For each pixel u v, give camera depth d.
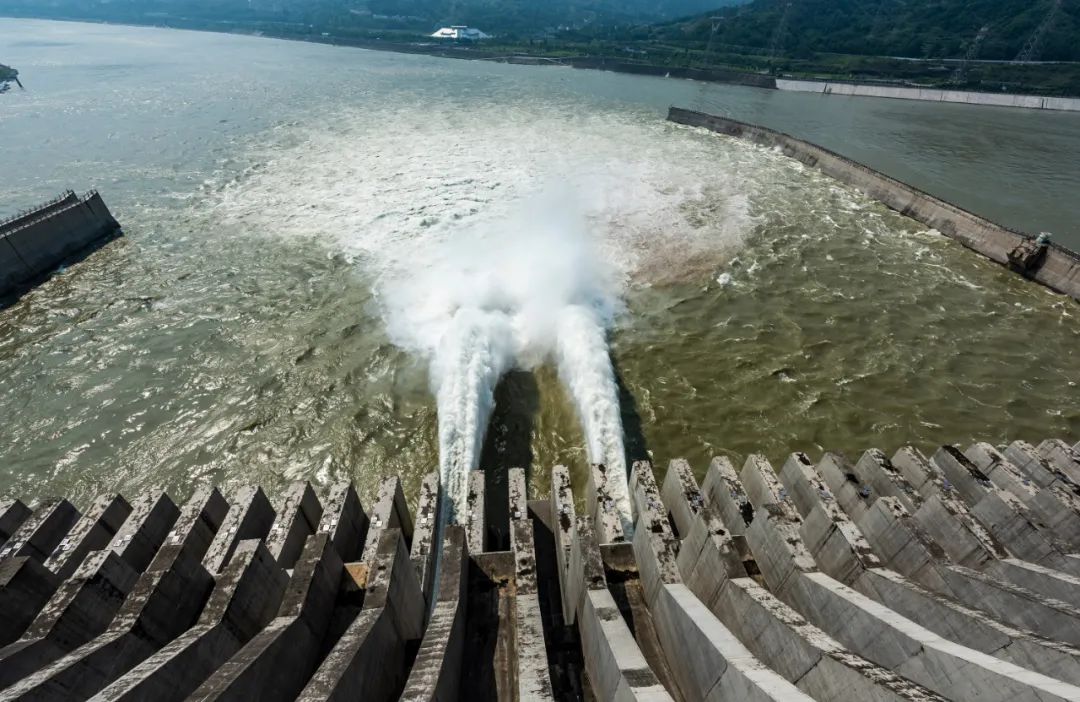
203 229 44.25
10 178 54.62
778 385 28.36
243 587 12.00
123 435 25.53
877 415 26.77
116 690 8.57
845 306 34.88
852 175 54.88
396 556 12.72
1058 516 15.42
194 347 30.95
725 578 12.20
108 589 12.62
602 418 25.89
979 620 10.39
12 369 29.61
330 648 12.66
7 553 14.87
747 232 43.97
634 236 42.53
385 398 26.97
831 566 14.30
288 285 36.50
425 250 40.28
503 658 13.33
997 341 32.16
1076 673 8.63
